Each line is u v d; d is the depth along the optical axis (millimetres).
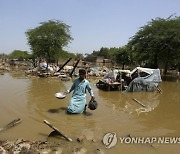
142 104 12766
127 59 49656
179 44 30297
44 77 26344
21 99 12484
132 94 16359
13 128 7828
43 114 9633
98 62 66312
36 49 38625
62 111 10172
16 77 25891
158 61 35781
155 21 32812
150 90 17953
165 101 14133
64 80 23656
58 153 5918
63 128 7980
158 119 9734
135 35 34594
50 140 6812
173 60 32469
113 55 56969
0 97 12727
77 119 9086
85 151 6129
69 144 6539
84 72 9820
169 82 26984
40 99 12680
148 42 32656
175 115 10516
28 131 7586
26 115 9406
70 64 54312
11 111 9922
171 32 30109
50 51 38969
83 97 9922
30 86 18109
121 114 10273
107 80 18078
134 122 9117
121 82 17703
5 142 6375
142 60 36781
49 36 37344
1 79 22922
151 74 18328
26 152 5727
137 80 17375
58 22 38625
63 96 10250
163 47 31031
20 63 55500
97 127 8250
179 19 32031
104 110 10797
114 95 15633
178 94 17406
